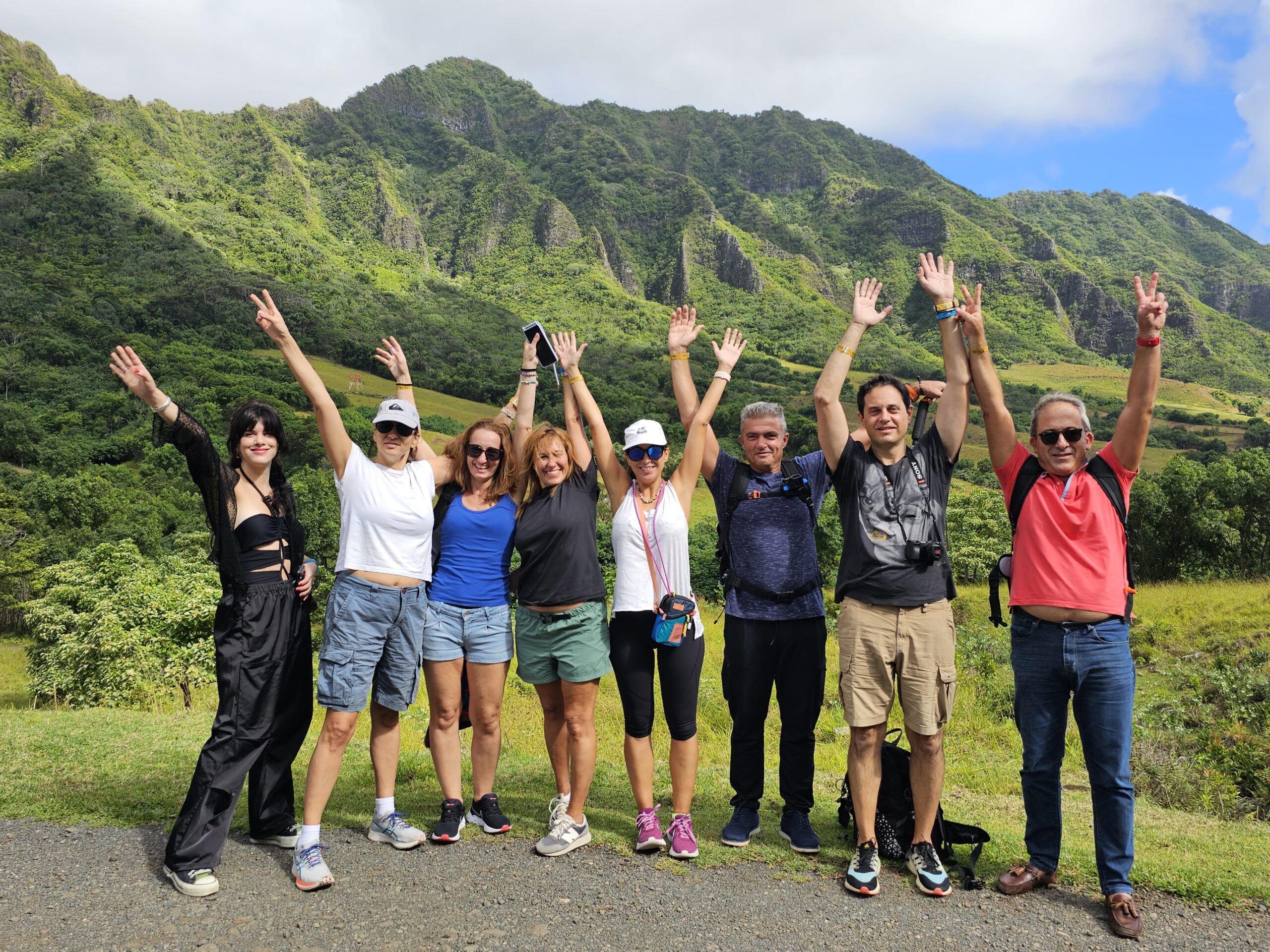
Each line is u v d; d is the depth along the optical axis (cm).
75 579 1530
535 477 404
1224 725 785
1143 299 326
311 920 306
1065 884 351
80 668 1262
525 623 393
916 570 350
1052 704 341
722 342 423
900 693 352
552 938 296
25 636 4059
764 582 389
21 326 13588
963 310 363
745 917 316
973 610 1969
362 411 10950
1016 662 352
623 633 384
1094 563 331
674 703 379
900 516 356
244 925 301
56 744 548
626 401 12112
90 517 5962
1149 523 3031
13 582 4634
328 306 19200
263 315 358
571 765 383
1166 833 461
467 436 395
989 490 3644
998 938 304
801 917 317
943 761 348
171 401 342
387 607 363
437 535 396
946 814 488
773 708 933
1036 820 349
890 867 368
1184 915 325
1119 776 324
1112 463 343
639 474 388
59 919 302
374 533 365
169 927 297
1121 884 318
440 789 487
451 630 388
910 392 373
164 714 741
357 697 353
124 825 398
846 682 355
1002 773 670
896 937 303
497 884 340
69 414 9738
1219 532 2900
